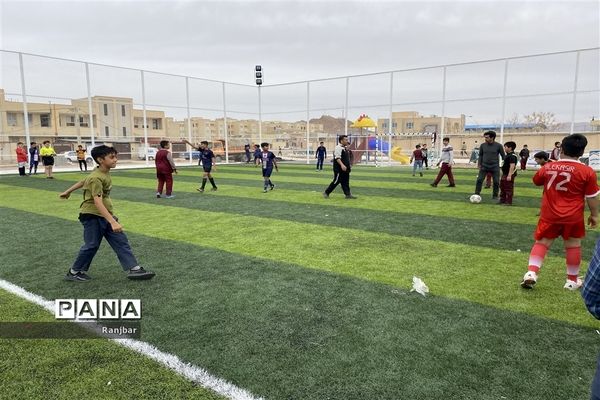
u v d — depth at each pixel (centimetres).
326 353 337
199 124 3425
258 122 3644
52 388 289
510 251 648
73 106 3056
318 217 943
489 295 463
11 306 430
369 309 424
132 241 713
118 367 317
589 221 470
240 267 566
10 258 604
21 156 2116
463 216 952
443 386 291
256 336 366
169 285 494
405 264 580
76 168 2864
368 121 3384
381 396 280
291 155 4062
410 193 1389
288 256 621
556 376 304
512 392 284
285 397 279
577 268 476
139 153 3081
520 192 1412
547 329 379
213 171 2444
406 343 353
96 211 492
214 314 412
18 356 332
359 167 2950
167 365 319
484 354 335
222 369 313
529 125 3453
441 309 425
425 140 4194
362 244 694
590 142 2677
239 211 1028
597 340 358
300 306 432
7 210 1027
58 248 661
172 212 1015
